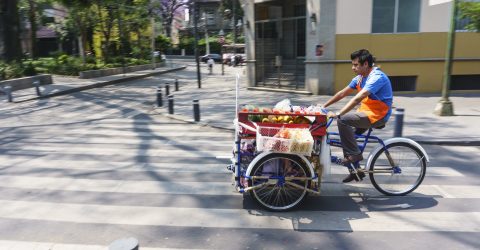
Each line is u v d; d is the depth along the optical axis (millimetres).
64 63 24375
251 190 4480
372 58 4703
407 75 14359
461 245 3750
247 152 4605
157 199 4938
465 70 14406
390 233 3986
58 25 33656
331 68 14328
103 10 28625
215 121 10406
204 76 29125
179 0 68000
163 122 10719
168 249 3701
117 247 2367
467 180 5609
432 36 14172
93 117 11680
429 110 10992
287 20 16016
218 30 70750
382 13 14039
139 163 6609
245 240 3861
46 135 9070
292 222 4242
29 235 4004
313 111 4648
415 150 4953
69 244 3809
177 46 65062
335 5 13859
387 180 5066
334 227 4121
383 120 4668
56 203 4836
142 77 26766
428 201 4816
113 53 32906
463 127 8805
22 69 19000
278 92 16234
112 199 4949
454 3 9477
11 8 20188
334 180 5566
